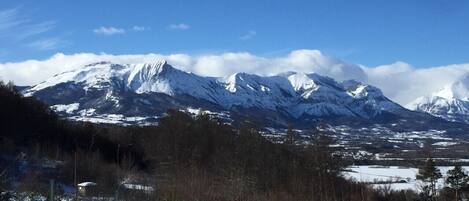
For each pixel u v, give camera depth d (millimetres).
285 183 52562
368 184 64312
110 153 76562
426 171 72938
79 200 29875
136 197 31859
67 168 46906
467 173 71750
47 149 62281
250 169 57250
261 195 41781
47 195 27766
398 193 69375
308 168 58562
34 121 73062
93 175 46000
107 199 31203
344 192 54906
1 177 27453
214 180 41062
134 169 59562
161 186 33875
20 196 27375
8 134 66875
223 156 64875
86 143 75250
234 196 35188
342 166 62625
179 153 73062
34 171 40500
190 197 32250
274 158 60719
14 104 71250
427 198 68500
